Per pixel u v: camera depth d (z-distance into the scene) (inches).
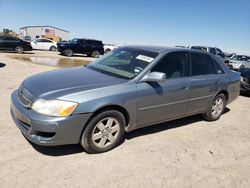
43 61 681.0
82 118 142.3
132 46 208.7
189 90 196.5
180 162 157.2
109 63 194.4
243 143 196.4
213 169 153.9
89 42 1026.7
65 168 138.2
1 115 201.0
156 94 173.6
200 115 245.3
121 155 157.3
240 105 317.1
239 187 139.1
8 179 124.6
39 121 135.0
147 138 185.0
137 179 135.6
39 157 145.9
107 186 127.4
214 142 192.2
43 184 123.7
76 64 684.1
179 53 196.7
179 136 195.5
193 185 136.1
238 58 982.4
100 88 151.1
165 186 132.6
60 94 141.3
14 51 903.1
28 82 167.3
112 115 155.3
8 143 157.5
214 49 954.1
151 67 174.1
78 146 161.9
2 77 362.6
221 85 227.5
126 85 160.9
